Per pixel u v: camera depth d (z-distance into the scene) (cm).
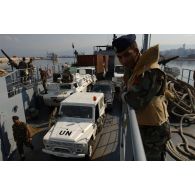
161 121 201
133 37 201
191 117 669
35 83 1462
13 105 940
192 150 512
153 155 206
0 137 772
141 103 182
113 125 1073
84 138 714
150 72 180
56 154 713
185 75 1135
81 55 2453
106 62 2839
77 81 1484
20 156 777
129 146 192
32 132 1043
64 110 849
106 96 1302
